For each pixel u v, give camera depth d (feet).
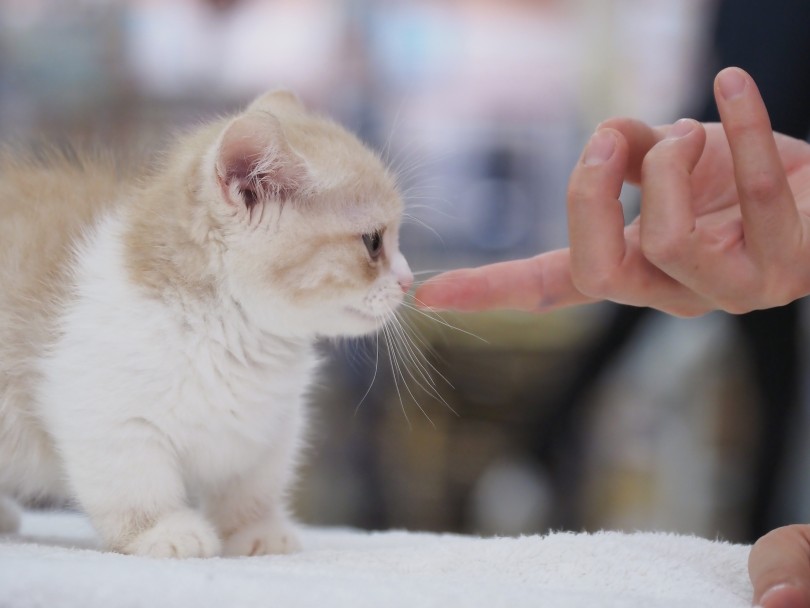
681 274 1.57
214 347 1.78
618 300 1.67
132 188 1.93
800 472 2.72
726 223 1.60
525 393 3.16
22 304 1.81
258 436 1.85
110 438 1.74
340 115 3.41
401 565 1.64
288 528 1.92
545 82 3.56
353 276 1.90
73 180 2.00
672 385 3.63
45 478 1.87
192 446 1.80
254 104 2.10
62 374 1.75
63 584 1.40
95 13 3.26
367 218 1.92
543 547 1.68
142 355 1.73
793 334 2.55
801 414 2.63
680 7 3.46
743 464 2.85
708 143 1.75
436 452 3.15
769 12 2.46
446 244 3.40
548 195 3.55
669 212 1.53
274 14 3.36
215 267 1.80
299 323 1.86
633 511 3.31
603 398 3.01
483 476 3.09
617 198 1.60
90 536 1.93
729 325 3.06
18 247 1.85
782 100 2.44
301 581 1.42
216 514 1.91
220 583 1.40
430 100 3.50
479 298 1.85
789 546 1.51
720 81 1.53
